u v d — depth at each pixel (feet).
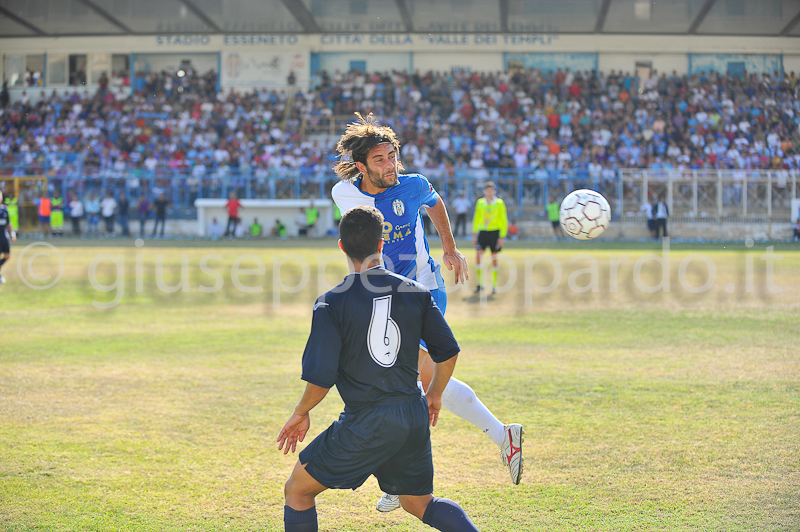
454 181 137.59
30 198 138.41
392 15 165.17
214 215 135.33
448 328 13.55
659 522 15.56
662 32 172.86
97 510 16.34
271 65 177.78
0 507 16.44
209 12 162.91
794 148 153.79
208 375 29.14
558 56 176.24
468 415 16.43
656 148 153.79
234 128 162.09
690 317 44.42
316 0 155.94
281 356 32.99
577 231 20.83
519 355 32.99
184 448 20.47
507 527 15.35
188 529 15.40
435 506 13.47
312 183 138.51
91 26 172.65
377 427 12.70
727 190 134.51
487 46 177.06
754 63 173.37
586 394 25.96
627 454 19.74
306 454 13.09
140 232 136.05
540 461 19.29
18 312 46.19
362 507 16.99
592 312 46.91
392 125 158.81
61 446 20.57
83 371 29.76
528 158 147.95
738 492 17.12
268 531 15.34
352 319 12.80
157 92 173.68
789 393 25.96
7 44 178.50
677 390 26.50
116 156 149.59
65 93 172.35
